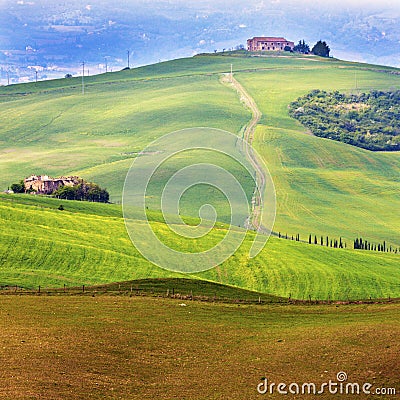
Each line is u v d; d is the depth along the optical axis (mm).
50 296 108375
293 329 88562
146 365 71125
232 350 77875
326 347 76750
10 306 96938
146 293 115125
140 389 63781
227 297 117812
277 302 113000
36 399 58219
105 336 81125
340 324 90688
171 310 98875
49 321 87562
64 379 64312
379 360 69938
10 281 140750
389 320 91500
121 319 90812
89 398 60219
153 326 87688
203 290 123438
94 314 93062
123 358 72875
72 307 97625
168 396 62219
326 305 109625
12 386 60875
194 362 72812
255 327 90500
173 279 132500
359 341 78375
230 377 67438
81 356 72250
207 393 63125
